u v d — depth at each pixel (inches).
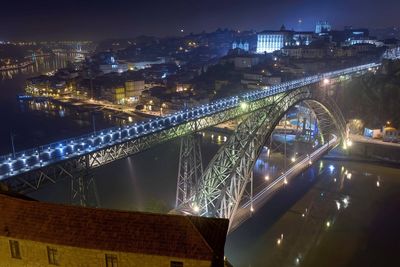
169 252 1084.5
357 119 6171.3
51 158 2310.5
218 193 2856.8
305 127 6309.1
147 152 5546.3
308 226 3496.6
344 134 5324.8
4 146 6028.5
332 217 3663.9
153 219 1163.3
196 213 2650.1
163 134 2928.2
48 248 1167.0
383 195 4146.2
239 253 3063.5
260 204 3201.3
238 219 2925.7
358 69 7362.2
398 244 3213.6
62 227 1182.3
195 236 1112.2
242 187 2886.3
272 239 3267.7
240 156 2810.0
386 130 5393.7
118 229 1152.8
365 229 3449.8
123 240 1125.7
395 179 4569.4
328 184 4458.7
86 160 2333.9
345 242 3245.6
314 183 4495.6
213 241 1134.4
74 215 1205.7
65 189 4010.8
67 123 7637.8
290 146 5595.5
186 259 1073.5
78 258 1143.0
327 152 5034.5
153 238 1120.2
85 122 7746.1
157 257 1088.8
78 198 2751.0
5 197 1290.6
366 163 5078.7
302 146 5511.8
